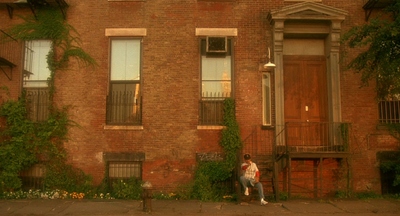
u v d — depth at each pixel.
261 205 11.24
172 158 12.84
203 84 13.28
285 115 13.26
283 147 12.66
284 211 10.55
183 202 11.79
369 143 12.86
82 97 13.12
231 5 13.42
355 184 12.75
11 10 13.43
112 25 13.38
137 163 13.02
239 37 13.27
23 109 12.97
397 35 10.95
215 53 13.25
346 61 13.02
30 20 13.41
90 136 12.97
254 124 12.92
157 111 13.02
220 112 13.11
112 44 13.48
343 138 12.49
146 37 13.32
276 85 12.93
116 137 12.96
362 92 13.02
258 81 13.09
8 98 13.19
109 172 12.98
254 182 11.30
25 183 12.96
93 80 13.20
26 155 12.73
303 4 12.65
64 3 13.17
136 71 13.36
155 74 13.17
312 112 13.30
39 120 13.13
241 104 13.00
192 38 13.30
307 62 13.52
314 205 11.27
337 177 12.77
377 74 12.09
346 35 11.58
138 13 13.42
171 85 13.12
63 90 13.13
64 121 12.94
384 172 12.75
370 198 12.31
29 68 13.41
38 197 12.34
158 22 13.38
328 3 13.34
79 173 12.83
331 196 12.66
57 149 12.79
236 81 13.09
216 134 12.93
